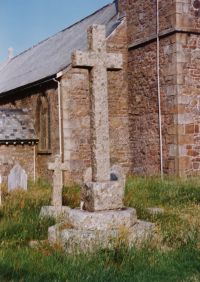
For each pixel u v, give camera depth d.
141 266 6.12
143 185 13.98
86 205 7.91
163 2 16.55
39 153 19.34
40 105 19.77
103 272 5.77
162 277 5.75
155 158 17.05
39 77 19.73
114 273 5.83
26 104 21.30
